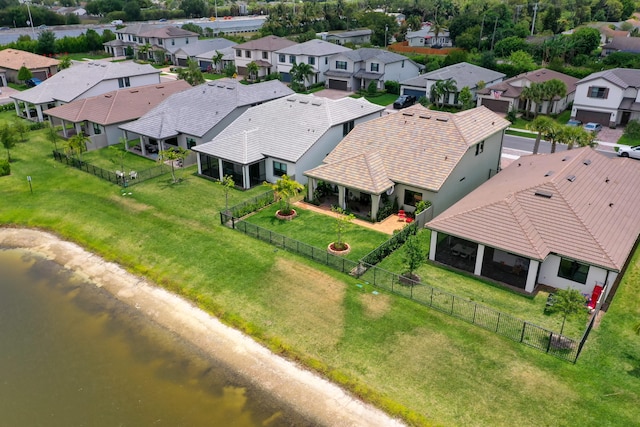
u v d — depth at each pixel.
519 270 29.91
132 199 41.19
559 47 89.56
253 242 34.09
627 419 19.84
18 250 34.97
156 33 113.31
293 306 27.53
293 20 136.62
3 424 21.23
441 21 146.75
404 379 22.31
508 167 40.66
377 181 36.44
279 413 21.25
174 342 25.70
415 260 28.27
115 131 54.81
